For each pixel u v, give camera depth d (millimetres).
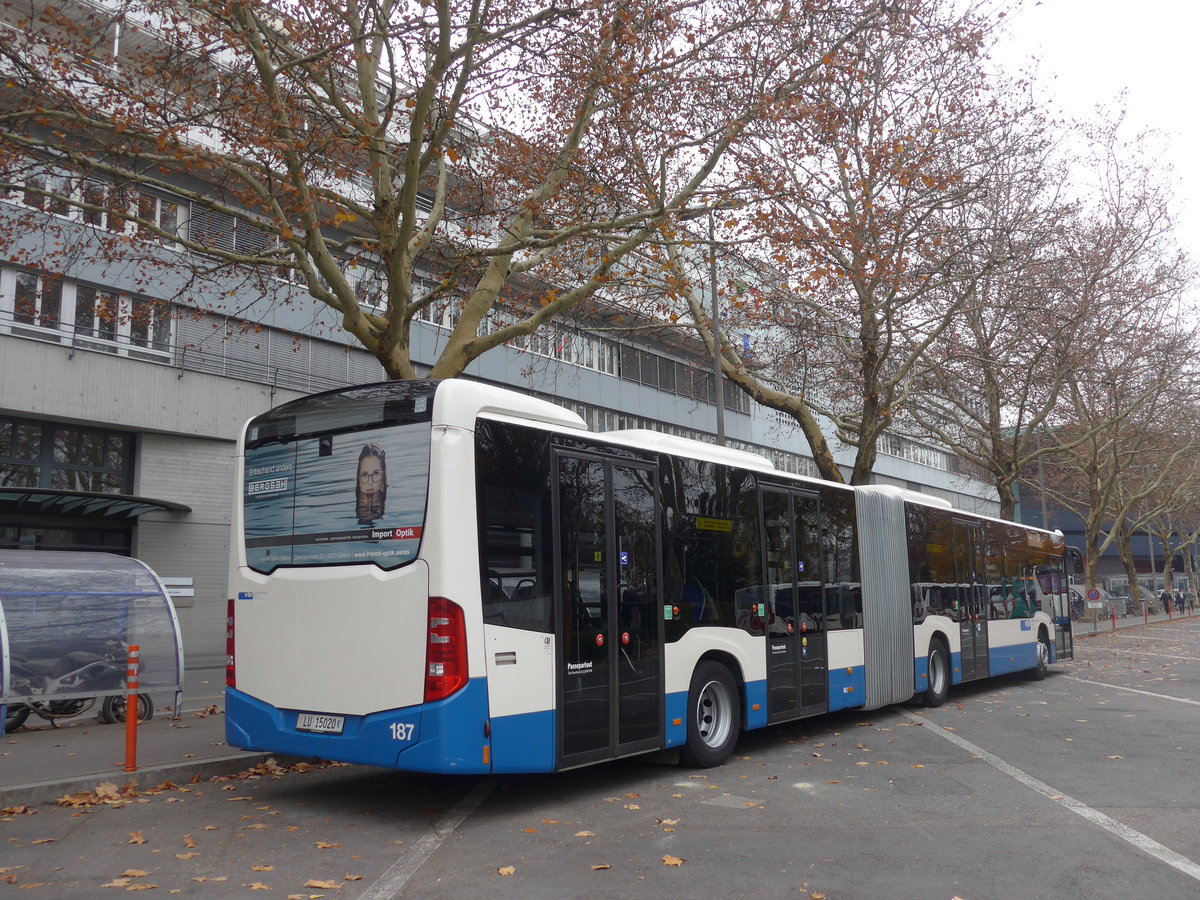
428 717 6574
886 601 13031
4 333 20547
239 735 7668
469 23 9914
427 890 5348
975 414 30391
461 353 12227
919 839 6461
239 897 5246
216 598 24328
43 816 7242
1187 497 50625
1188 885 5453
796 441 44781
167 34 12578
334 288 11133
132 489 23234
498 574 6984
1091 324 26656
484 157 14703
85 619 11836
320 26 11273
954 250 19125
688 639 8977
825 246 14195
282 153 10344
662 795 7926
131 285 22531
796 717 10617
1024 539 18672
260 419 7988
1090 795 7859
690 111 12883
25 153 11297
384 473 7082
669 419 37031
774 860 5949
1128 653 25781
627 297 18828
